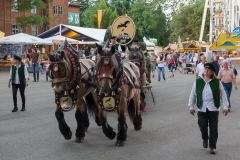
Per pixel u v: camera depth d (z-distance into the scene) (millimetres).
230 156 6102
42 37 35406
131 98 7508
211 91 6145
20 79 10508
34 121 9141
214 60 13289
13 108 11148
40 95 14312
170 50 51281
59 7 48594
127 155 6164
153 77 24672
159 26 67000
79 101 6934
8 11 41969
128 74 7121
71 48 6609
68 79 6332
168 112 10555
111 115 10047
